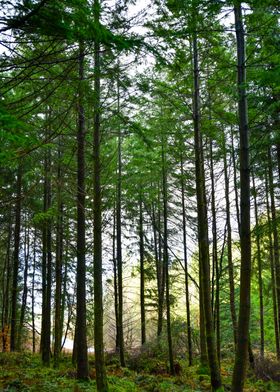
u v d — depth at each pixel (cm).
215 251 1290
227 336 1934
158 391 1048
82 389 941
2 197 1489
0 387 926
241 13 727
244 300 678
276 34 742
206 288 929
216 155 1339
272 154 1377
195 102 995
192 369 1442
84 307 1091
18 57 542
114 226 1950
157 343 1753
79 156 1102
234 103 1171
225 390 965
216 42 880
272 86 908
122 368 1460
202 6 682
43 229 1573
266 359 1449
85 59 752
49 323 1486
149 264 2339
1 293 2578
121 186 1609
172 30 681
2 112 356
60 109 952
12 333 1895
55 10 409
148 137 1209
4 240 2264
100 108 843
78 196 1112
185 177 1388
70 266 2041
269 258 1681
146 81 868
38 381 1023
